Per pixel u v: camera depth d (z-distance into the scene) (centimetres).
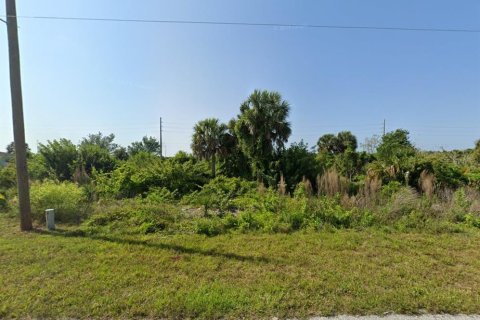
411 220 636
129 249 472
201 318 279
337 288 335
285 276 368
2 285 340
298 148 1345
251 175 1413
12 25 607
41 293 319
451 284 350
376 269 393
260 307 294
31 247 480
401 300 307
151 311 287
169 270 387
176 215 686
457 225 618
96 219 649
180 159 1560
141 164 1377
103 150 1641
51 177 1345
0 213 762
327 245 495
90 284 342
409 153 1224
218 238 539
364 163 1417
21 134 611
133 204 827
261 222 619
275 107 1391
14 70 612
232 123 1559
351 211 658
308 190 962
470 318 281
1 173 1184
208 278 362
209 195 862
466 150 2111
